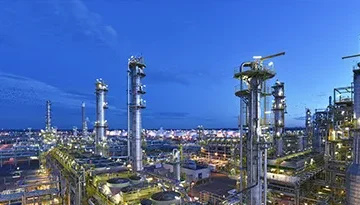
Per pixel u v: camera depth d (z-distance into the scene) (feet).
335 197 113.29
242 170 77.77
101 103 196.75
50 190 115.85
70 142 263.49
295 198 111.96
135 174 87.56
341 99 128.47
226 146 248.93
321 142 175.52
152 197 60.13
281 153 164.04
